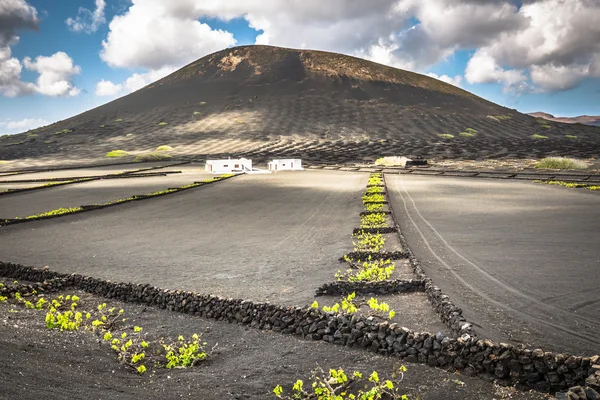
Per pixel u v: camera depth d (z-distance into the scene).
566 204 33.09
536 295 12.97
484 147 115.94
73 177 67.50
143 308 13.23
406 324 10.68
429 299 12.50
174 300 13.02
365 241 21.42
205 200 41.25
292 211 34.12
